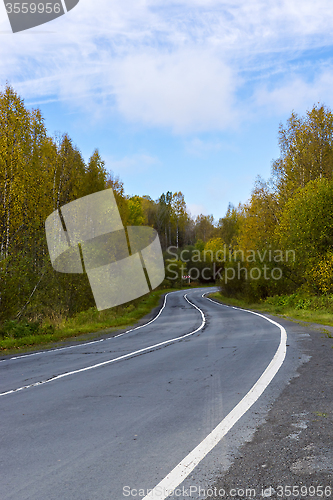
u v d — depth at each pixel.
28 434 4.07
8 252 18.09
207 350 9.84
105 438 3.85
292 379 6.00
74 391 6.06
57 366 8.77
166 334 15.05
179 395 5.46
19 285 17.22
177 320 22.38
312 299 22.30
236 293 42.78
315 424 3.93
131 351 10.60
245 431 3.86
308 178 29.81
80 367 8.39
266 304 28.86
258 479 2.84
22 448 3.67
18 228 20.05
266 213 33.91
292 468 2.98
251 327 15.29
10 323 15.96
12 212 19.97
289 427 3.89
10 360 10.38
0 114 20.44
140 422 4.32
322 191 22.30
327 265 20.89
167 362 8.39
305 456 3.18
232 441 3.61
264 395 5.17
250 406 4.71
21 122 21.16
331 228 21.81
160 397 5.40
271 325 15.49
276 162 32.56
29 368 8.74
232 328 15.48
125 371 7.59
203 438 3.73
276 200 33.19
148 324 21.05
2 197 19.78
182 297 53.19
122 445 3.64
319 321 16.14
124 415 4.61
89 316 21.70
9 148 20.19
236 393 5.39
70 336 16.64
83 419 4.53
